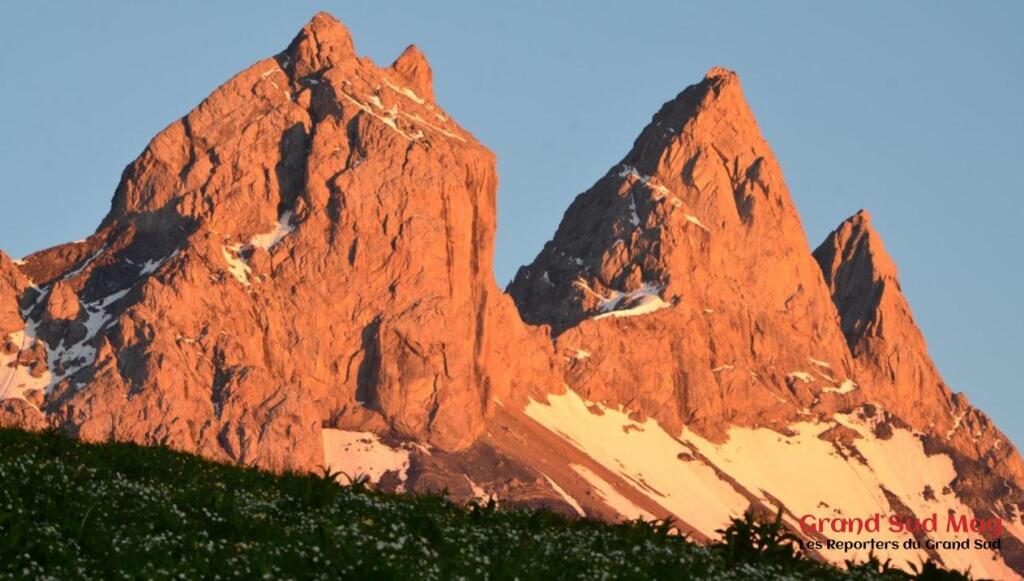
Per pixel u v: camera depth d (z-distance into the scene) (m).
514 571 156.12
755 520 175.00
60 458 186.38
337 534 159.75
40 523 157.88
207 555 153.25
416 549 158.88
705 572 163.00
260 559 151.00
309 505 176.75
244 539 160.75
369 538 159.50
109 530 159.00
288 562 151.75
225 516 167.12
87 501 166.75
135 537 156.75
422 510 177.38
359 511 175.88
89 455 188.88
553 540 171.25
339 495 180.50
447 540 164.62
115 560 149.75
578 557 163.12
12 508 159.00
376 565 150.75
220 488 181.12
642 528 178.62
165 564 150.00
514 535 170.88
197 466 191.88
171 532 160.00
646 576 160.00
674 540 177.62
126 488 174.50
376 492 191.88
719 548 172.00
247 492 180.38
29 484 169.12
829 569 171.88
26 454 182.00
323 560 152.12
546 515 185.38
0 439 190.38
